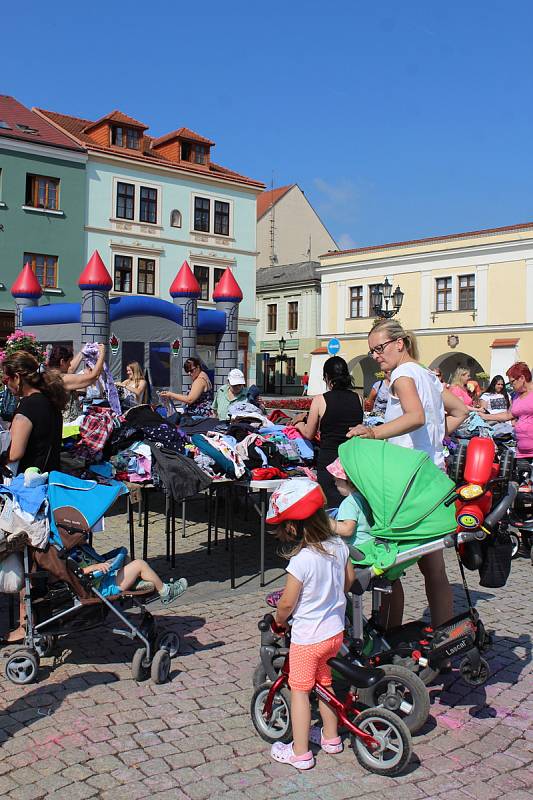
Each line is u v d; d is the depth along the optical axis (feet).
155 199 116.98
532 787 11.04
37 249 104.68
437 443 14.60
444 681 14.69
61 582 14.64
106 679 14.52
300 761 11.34
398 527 12.55
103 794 10.55
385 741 11.23
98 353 23.25
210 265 123.34
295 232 178.19
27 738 12.12
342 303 138.72
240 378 30.83
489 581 12.65
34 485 14.19
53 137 108.27
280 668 12.14
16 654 14.12
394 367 14.79
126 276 114.01
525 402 25.91
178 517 30.55
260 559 21.93
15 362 15.47
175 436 19.84
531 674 15.17
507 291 117.08
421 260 126.82
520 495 24.71
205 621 18.01
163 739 12.18
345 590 11.83
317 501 11.37
